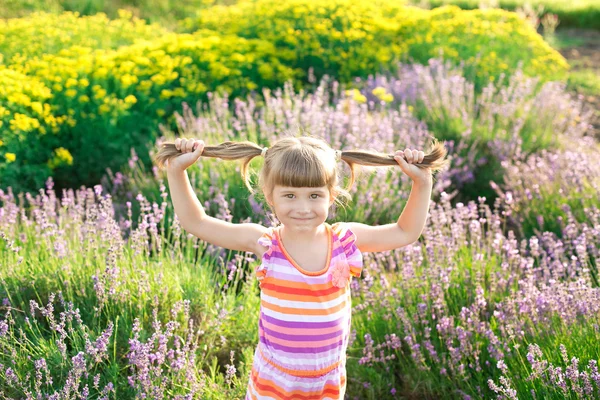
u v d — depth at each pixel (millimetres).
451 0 16359
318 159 2340
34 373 3055
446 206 4426
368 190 4973
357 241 2588
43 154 5852
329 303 2443
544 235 4324
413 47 8688
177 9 12234
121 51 6965
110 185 5941
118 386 3053
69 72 6227
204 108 6801
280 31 8367
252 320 3770
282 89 7434
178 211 2514
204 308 3686
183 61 6820
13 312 3496
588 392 2793
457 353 3307
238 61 7203
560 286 3457
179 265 4047
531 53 8914
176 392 3070
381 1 9656
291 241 2473
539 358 3088
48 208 4348
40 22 8445
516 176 5676
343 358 2562
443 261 3980
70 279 3650
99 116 6164
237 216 4918
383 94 6633
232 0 12742
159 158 2482
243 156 2510
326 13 8727
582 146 6211
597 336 3162
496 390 2840
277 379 2477
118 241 3758
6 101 5684
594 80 10242
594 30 15773
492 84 7742
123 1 11906
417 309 3654
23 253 3969
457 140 6492
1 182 5422
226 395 3213
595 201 5117
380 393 3498
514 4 16406
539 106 7008
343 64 8094
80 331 3270
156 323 3150
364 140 5617
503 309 3596
